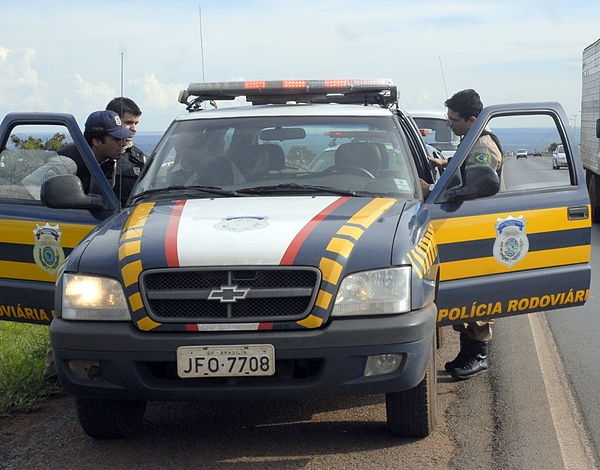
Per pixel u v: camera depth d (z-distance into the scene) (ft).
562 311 35.88
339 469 18.30
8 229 23.80
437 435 20.31
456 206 22.57
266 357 17.58
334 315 17.84
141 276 18.04
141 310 17.95
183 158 23.61
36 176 24.02
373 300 17.97
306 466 18.51
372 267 18.08
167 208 20.99
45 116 23.49
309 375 18.19
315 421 21.50
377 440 20.02
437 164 29.07
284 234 18.49
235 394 17.89
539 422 21.21
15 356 27.37
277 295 17.71
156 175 23.40
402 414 19.54
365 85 27.84
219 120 24.68
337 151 23.22
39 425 21.84
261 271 17.85
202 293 17.81
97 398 18.65
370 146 23.31
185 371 17.74
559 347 29.50
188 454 19.42
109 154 25.68
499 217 22.89
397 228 19.27
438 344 29.43
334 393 17.85
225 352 17.62
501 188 23.24
